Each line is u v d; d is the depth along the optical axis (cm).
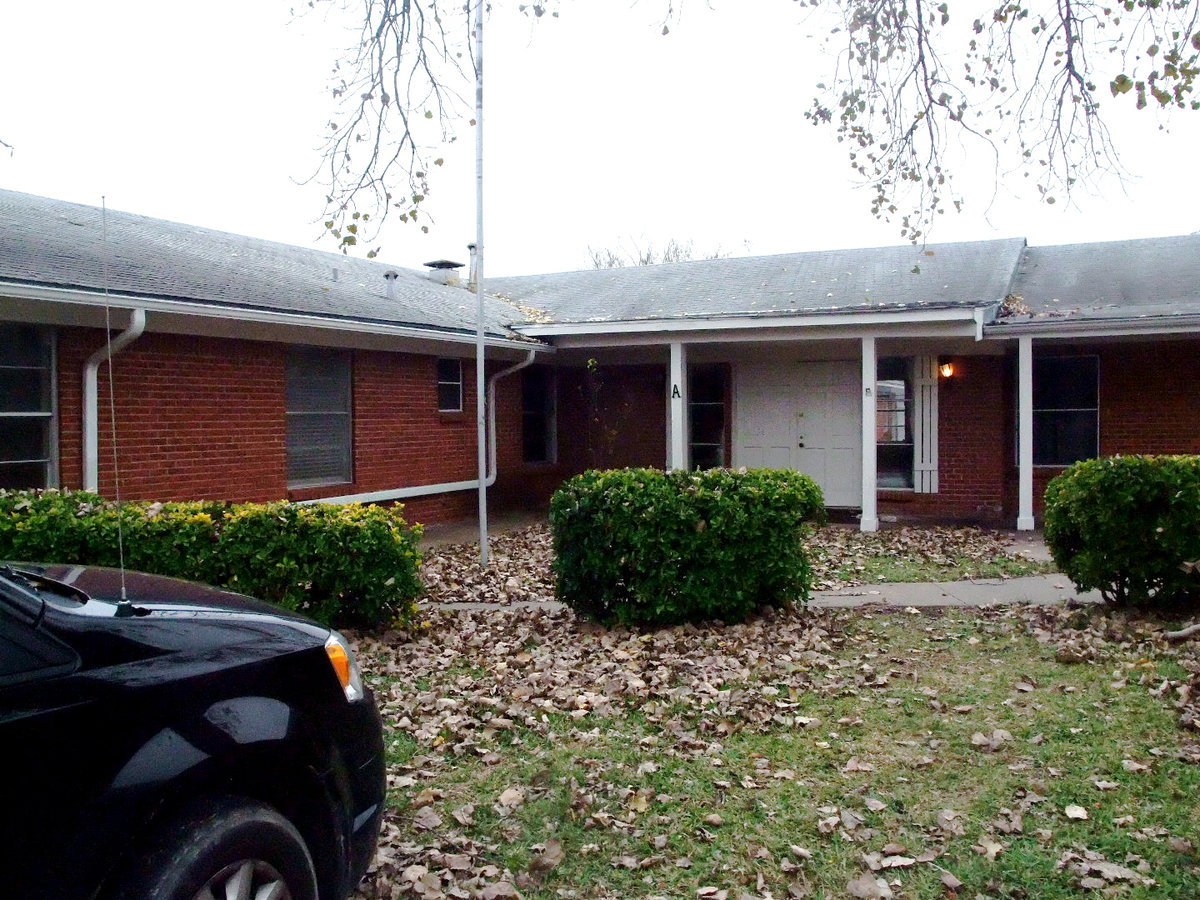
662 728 499
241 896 245
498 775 438
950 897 328
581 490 711
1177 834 362
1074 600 762
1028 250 1594
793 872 347
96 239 994
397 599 691
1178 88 623
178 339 936
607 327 1316
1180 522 662
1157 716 482
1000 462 1384
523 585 902
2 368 795
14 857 205
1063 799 396
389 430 1232
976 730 480
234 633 273
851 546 1106
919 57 689
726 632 687
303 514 668
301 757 273
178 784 234
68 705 221
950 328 1177
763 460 1541
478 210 957
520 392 1573
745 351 1501
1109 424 1316
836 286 1383
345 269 1429
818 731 487
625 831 380
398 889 334
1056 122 684
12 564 329
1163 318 1088
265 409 1038
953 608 762
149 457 908
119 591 292
